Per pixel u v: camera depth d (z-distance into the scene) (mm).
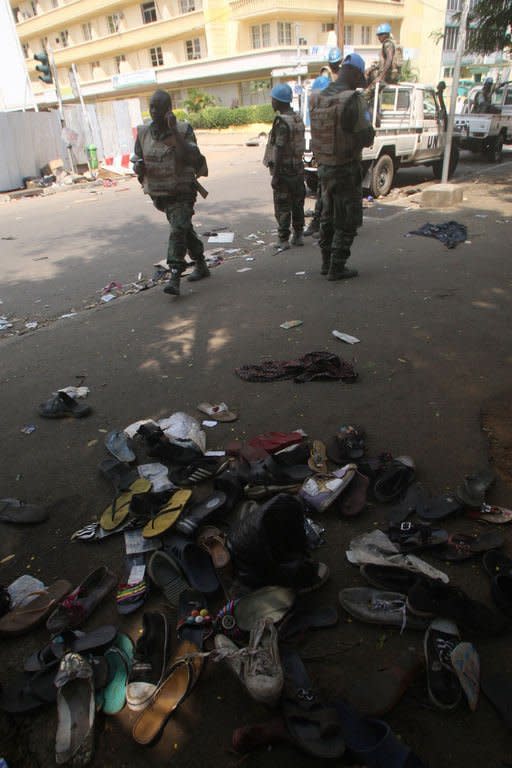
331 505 2635
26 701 1871
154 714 1787
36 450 3340
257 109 29844
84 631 2141
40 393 4031
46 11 44000
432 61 39969
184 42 37625
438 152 12352
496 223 8219
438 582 2047
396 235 7828
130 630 2135
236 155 22094
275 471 2803
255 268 6723
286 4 31703
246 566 2211
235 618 2043
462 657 1824
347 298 5438
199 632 2047
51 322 5586
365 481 2736
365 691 1815
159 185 5379
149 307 5664
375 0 35531
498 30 12398
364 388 3736
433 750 1658
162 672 1917
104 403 3814
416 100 10977
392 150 10844
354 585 2248
